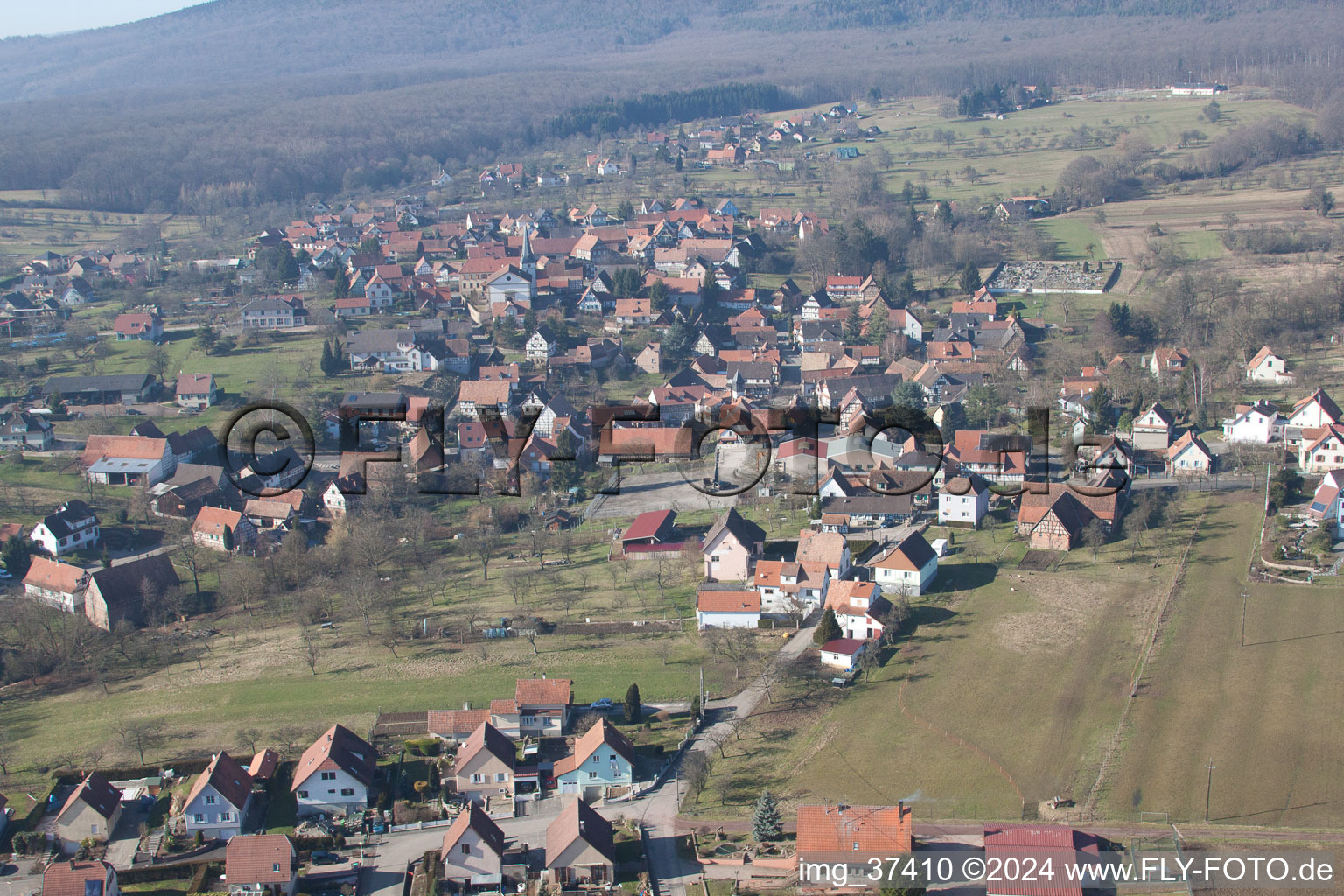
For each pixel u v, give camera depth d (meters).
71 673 159.12
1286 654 138.25
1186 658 139.12
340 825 119.56
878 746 127.06
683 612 163.75
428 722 136.00
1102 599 157.62
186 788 126.19
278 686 149.12
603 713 137.88
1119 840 105.19
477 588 176.25
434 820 120.25
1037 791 115.50
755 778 124.12
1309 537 168.12
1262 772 115.56
